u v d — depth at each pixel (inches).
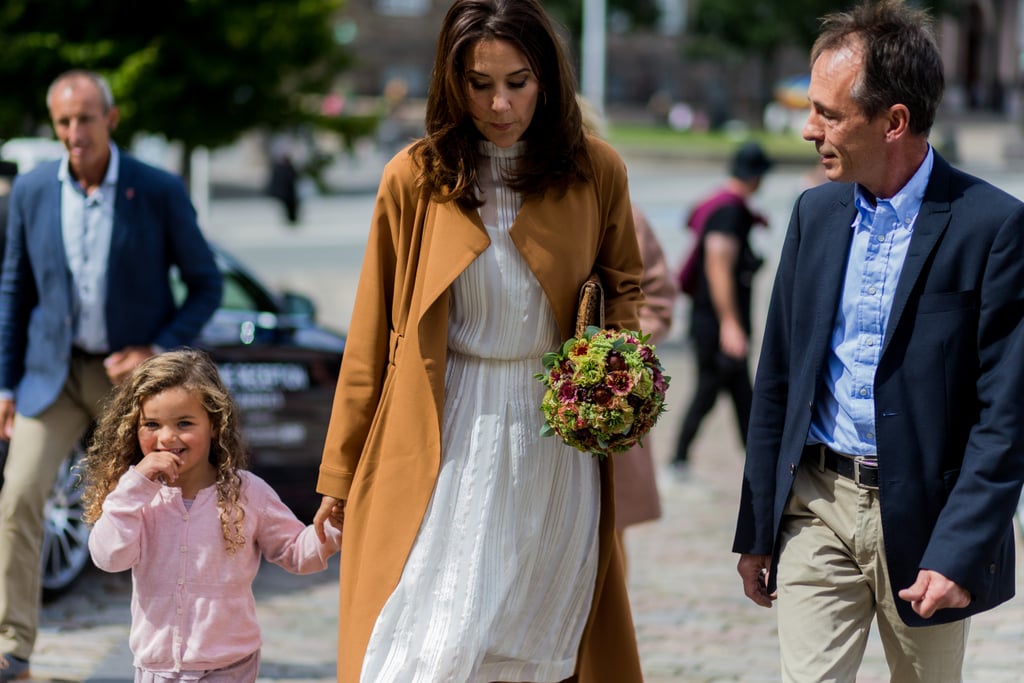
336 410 297.0
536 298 287.4
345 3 929.5
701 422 711.7
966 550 252.4
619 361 271.9
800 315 279.9
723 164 3284.9
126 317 420.8
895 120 259.0
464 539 284.7
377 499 289.0
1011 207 257.3
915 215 265.3
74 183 419.8
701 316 695.7
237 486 309.1
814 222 279.6
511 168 286.8
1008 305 255.6
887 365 264.5
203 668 303.4
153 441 304.7
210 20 853.2
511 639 293.0
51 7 821.9
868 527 271.4
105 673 429.7
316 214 2532.0
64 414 420.8
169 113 856.9
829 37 266.1
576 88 287.6
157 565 303.9
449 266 281.9
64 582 519.2
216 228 2263.8
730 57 4320.9
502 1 274.2
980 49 4997.5
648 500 396.5
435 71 281.3
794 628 279.3
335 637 480.7
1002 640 464.1
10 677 405.4
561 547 295.0
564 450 292.2
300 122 935.7
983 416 257.3
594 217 293.0
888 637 280.4
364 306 295.0
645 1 4318.4
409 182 289.0
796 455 279.0
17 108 818.8
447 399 290.5
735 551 291.7
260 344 558.6
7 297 422.9
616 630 305.0
